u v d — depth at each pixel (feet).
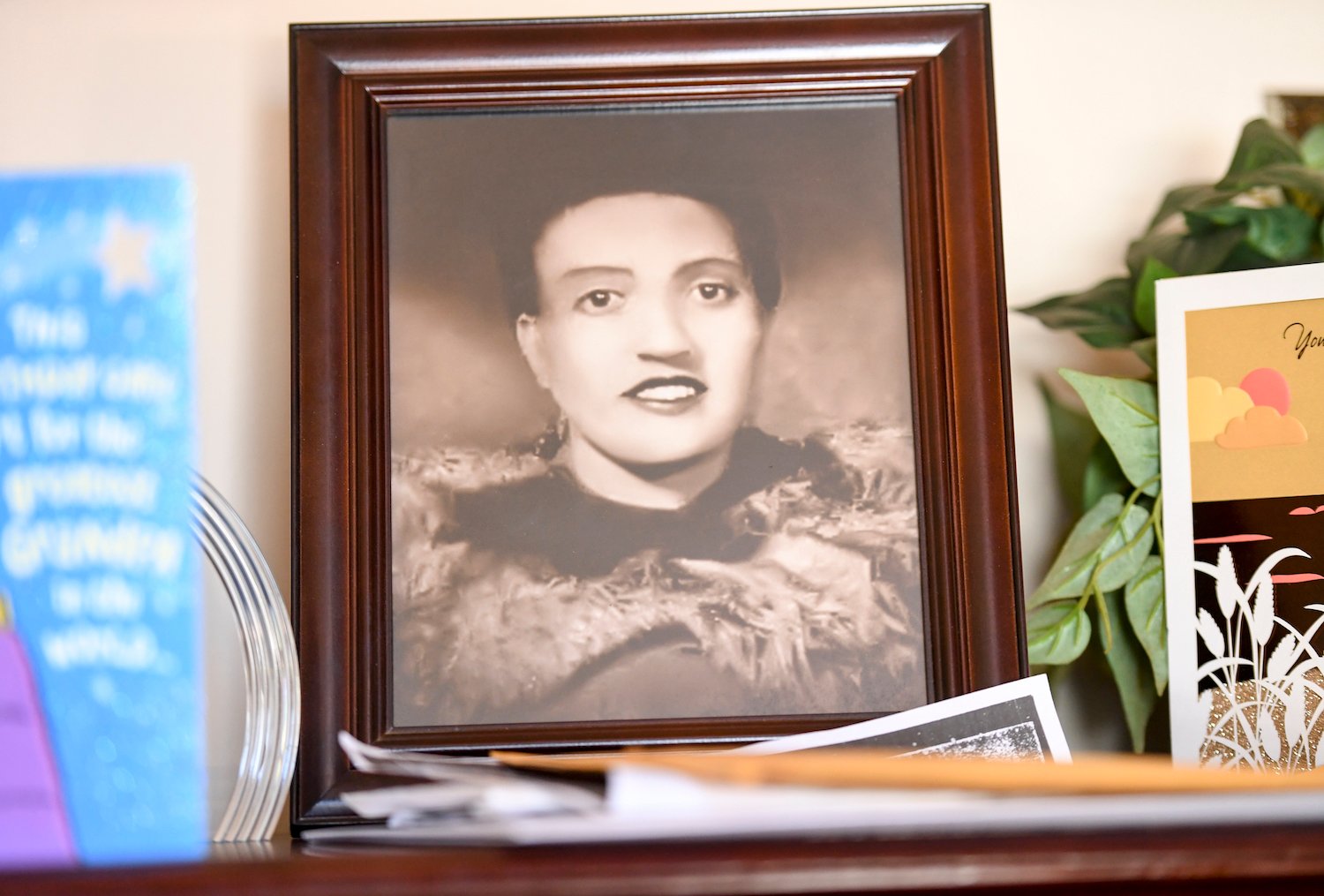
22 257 1.48
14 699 1.41
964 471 2.52
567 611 2.50
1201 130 3.19
